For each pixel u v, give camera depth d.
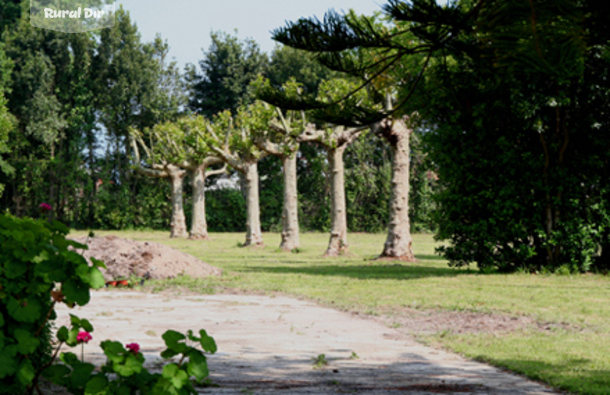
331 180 28.86
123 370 3.34
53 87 60.62
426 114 18.31
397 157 24.73
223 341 8.22
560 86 16.50
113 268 16.75
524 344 8.10
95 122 62.94
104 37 61.94
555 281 16.05
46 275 3.57
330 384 5.65
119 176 64.56
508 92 16.19
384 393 5.29
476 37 6.78
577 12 6.05
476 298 12.89
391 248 24.92
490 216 18.39
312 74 59.88
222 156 38.31
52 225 3.94
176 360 6.56
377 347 7.99
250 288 15.07
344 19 7.22
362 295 13.53
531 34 6.44
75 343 3.70
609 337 8.68
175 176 51.59
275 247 37.25
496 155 17.91
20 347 3.42
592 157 17.25
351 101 8.54
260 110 31.86
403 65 17.17
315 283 16.11
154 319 10.12
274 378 5.93
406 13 6.40
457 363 7.03
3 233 3.62
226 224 65.50
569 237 17.36
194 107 68.25
